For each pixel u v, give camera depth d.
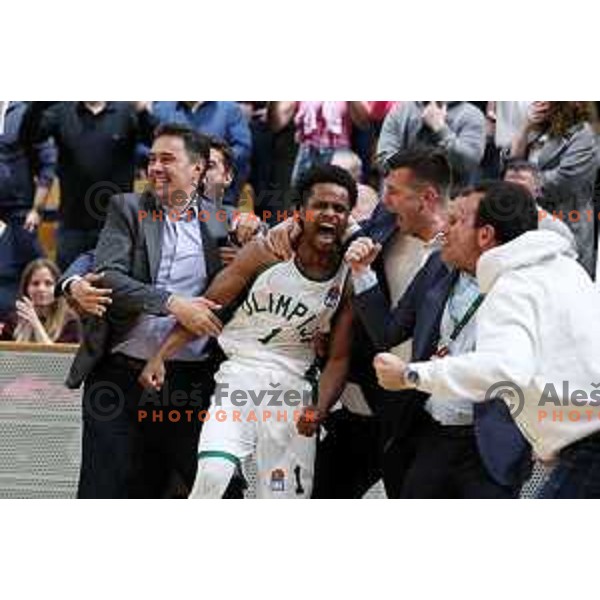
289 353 6.70
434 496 6.20
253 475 7.12
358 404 6.97
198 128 8.86
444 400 6.15
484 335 5.28
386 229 6.81
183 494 7.45
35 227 9.28
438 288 6.22
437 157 6.62
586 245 8.34
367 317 6.38
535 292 5.34
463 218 5.89
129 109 9.01
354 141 8.81
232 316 6.81
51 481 7.67
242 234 7.09
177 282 6.96
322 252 6.54
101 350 6.91
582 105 8.48
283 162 8.86
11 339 9.02
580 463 5.35
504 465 6.05
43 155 9.29
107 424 6.95
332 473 7.05
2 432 7.79
